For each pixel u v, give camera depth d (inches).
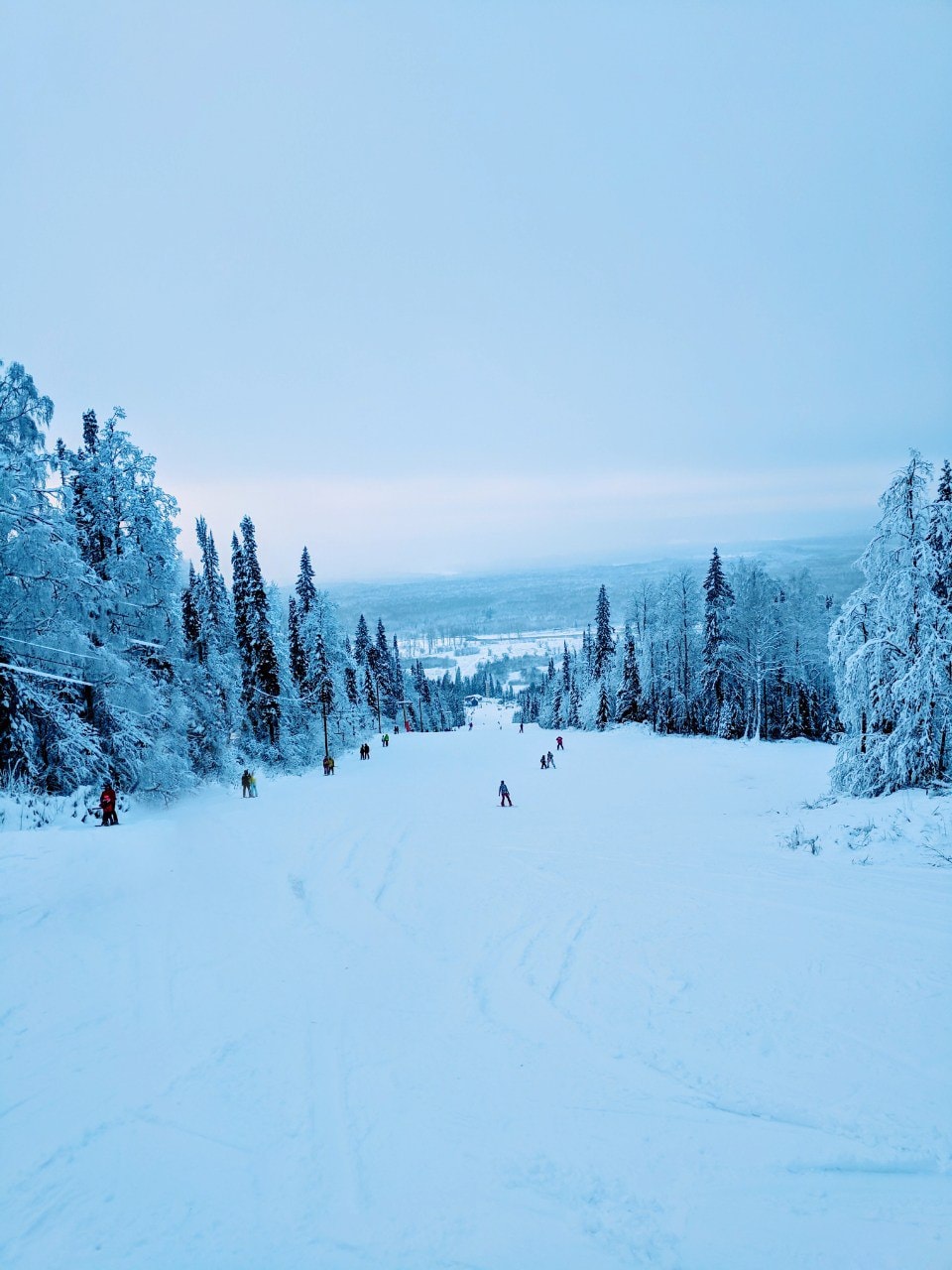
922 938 358.3
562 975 342.6
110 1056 255.0
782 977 322.0
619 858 596.7
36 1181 188.7
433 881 540.4
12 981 301.3
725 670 1870.1
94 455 897.5
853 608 778.2
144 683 876.0
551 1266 161.9
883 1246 167.3
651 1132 213.6
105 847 502.9
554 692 3695.9
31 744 695.7
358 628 3075.8
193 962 347.3
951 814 559.8
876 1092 230.4
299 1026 286.7
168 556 931.3
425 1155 203.0
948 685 682.2
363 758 1793.8
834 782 789.9
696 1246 167.9
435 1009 305.0
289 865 585.0
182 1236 171.2
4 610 687.1
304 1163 199.3
